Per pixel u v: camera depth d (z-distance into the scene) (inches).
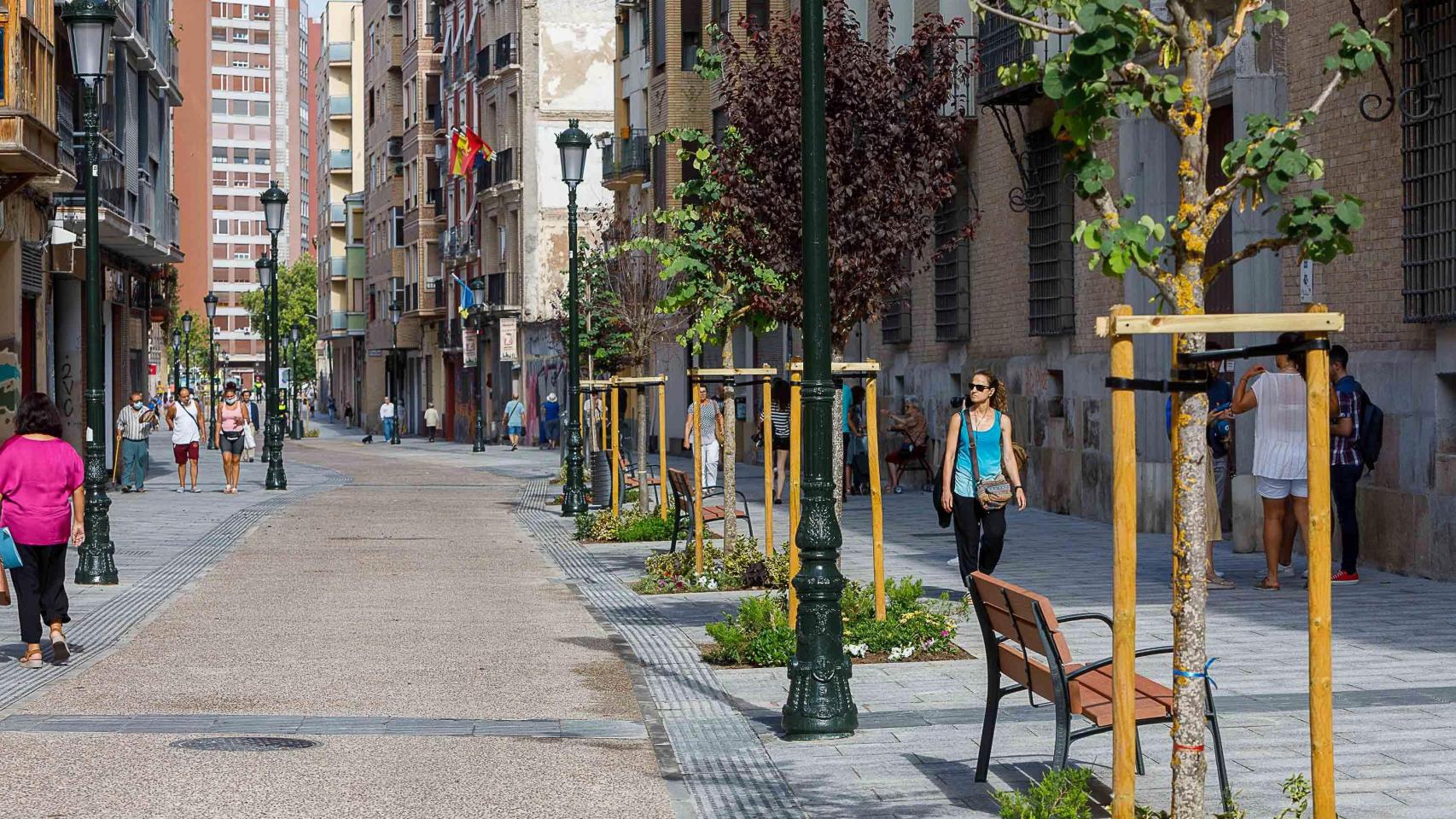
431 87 3206.2
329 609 629.0
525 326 2667.3
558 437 2502.5
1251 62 752.3
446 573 765.9
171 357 4094.5
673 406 2138.3
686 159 670.5
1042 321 1039.6
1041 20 255.9
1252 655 465.4
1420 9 634.8
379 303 3754.9
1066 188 1011.3
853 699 414.3
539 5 2600.9
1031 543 824.9
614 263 1772.9
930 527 939.3
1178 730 233.1
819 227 383.9
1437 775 316.8
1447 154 622.2
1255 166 231.8
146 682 460.8
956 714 394.9
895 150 597.6
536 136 2608.3
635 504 1011.3
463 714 410.0
